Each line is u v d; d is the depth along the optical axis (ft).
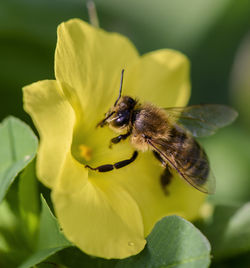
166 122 0.43
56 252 0.39
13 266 0.40
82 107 0.41
